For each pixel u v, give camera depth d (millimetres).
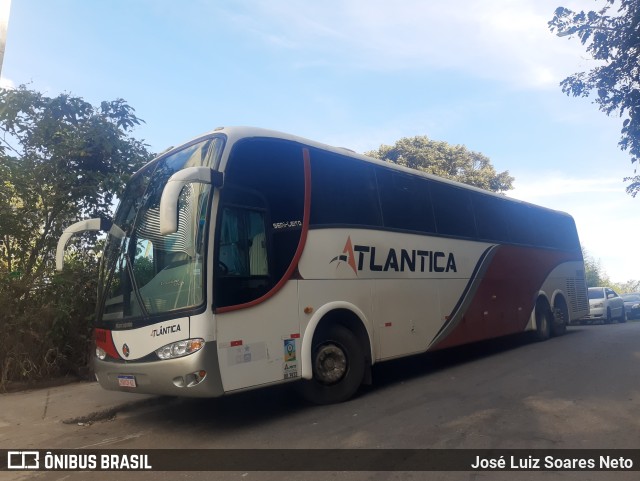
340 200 7711
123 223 6965
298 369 6508
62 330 9125
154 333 5812
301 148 7301
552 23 10000
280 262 6551
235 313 5883
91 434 6211
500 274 11672
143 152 10969
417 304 8883
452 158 30125
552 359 10211
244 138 6559
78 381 9250
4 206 8984
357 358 7406
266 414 6742
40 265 9547
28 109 9859
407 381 8648
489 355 11383
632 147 10680
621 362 9484
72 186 9852
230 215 6102
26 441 5949
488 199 11883
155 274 6086
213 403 7500
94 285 9750
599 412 6094
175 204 5281
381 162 8844
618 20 9508
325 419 6305
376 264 8094
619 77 10070
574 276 15742
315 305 6887
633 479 4207
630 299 30438
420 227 9352
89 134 9961
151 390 5840
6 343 8672
